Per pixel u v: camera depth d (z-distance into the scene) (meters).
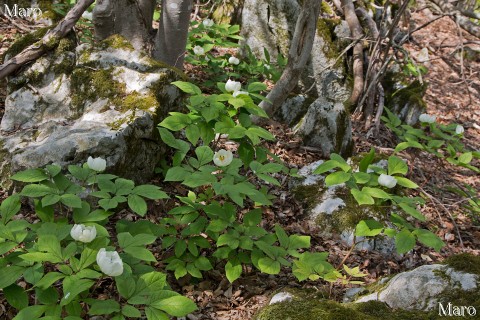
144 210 2.79
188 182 2.98
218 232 3.32
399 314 2.71
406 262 3.81
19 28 5.33
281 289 3.09
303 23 4.30
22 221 2.60
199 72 5.41
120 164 3.54
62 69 4.02
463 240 4.35
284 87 4.55
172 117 3.41
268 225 3.86
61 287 2.86
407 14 7.07
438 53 8.31
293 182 4.31
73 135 3.46
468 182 5.36
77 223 2.68
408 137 4.28
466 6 8.80
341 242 3.89
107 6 4.39
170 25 4.41
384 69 5.56
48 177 2.86
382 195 2.96
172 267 3.08
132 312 2.24
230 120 3.38
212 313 3.02
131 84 3.90
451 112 6.91
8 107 3.93
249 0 5.94
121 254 2.68
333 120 4.72
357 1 6.65
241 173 4.29
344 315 2.64
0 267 2.49
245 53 6.05
